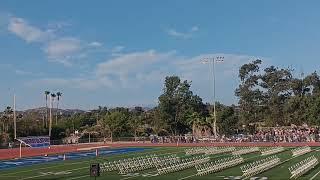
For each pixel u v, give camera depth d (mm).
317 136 95438
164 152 77562
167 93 136375
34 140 88250
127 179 42531
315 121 120188
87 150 85500
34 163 61406
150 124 138000
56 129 121562
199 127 127500
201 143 97500
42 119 151375
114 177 44031
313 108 120562
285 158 61094
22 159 68188
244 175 43344
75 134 124312
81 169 52969
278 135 100000
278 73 147625
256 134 109812
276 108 137125
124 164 50438
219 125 124438
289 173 44688
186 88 137250
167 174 45719
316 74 144750
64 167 55625
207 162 56469
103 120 126375
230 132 125312
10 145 91688
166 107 133250
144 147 93062
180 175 44844
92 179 43344
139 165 51188
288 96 145000
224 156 66375
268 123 135500
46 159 67688
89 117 160375
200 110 139125
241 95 148625
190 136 109375
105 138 114000
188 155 69500
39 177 46094
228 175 44125
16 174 48938
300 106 126188
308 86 145375
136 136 121000
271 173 44906
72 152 81688
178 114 133000
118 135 122250
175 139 105250
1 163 61750
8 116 127438
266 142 93875
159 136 116250
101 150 85750
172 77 137375
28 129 113500
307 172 45156
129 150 84625
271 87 147250
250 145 89000
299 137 94938
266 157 63312
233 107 144750
